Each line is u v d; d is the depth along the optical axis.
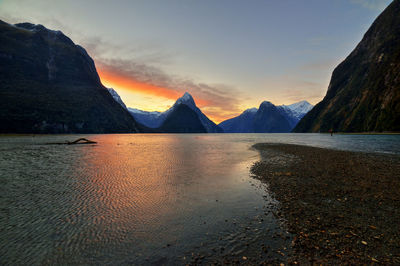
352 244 6.67
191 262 5.92
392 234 7.29
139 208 10.21
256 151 38.38
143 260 6.07
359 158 26.78
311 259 5.92
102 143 69.44
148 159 28.50
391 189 12.79
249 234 7.50
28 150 42.44
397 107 116.75
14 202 11.00
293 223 8.29
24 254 6.32
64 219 8.90
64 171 19.70
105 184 14.78
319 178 15.82
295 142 66.50
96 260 6.08
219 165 23.06
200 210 9.92
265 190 13.02
